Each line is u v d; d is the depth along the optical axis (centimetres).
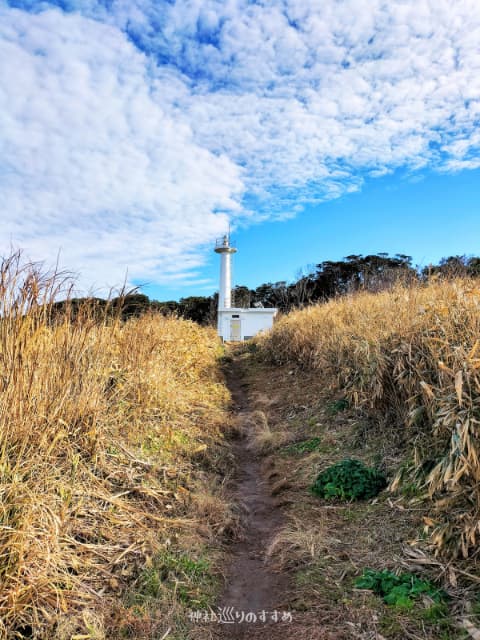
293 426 595
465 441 263
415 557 264
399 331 443
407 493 338
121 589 247
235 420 639
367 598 240
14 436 276
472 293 376
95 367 407
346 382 578
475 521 252
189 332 965
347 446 473
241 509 384
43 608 209
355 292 1062
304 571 280
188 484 394
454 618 213
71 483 302
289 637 222
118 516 306
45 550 227
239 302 3509
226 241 2950
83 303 418
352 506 354
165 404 538
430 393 322
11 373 287
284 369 975
